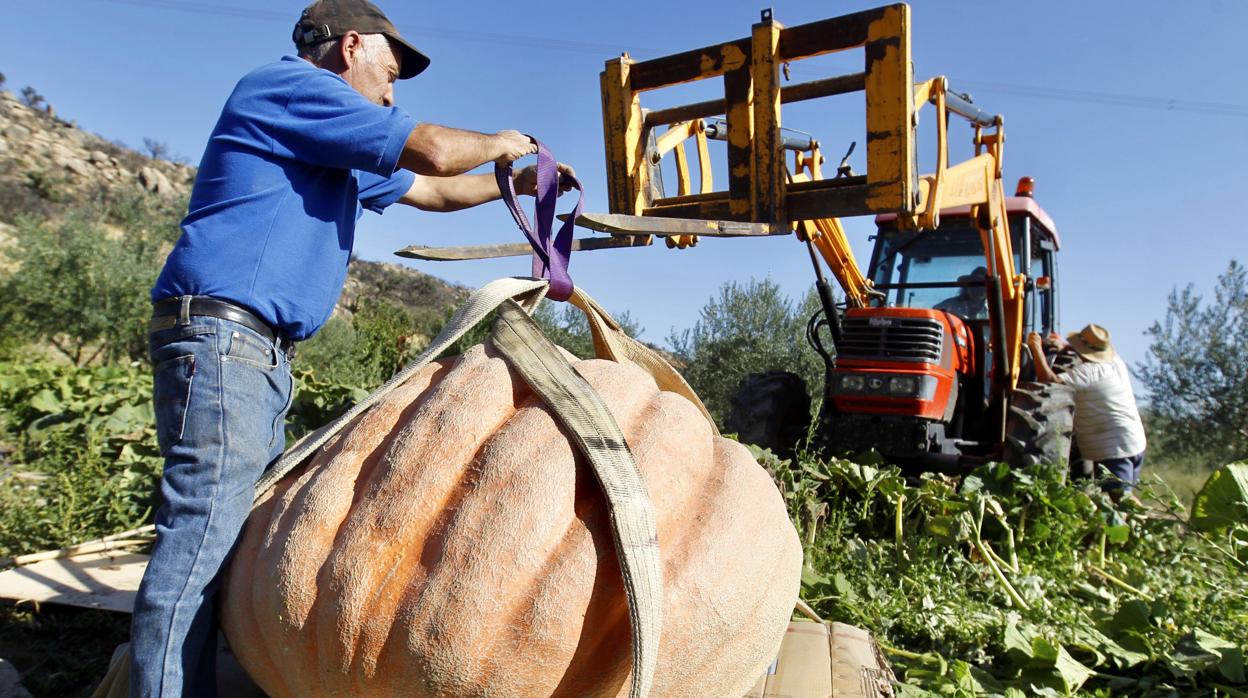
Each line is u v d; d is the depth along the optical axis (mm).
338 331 16109
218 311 2088
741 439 6828
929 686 3457
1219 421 14359
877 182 4266
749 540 1891
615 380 2047
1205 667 3627
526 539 1656
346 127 2148
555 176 2260
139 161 48281
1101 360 7293
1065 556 5219
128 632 3365
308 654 1697
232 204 2156
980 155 6172
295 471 2086
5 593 3287
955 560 4883
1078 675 3535
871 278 7770
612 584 1716
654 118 5137
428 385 2027
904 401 6180
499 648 1611
